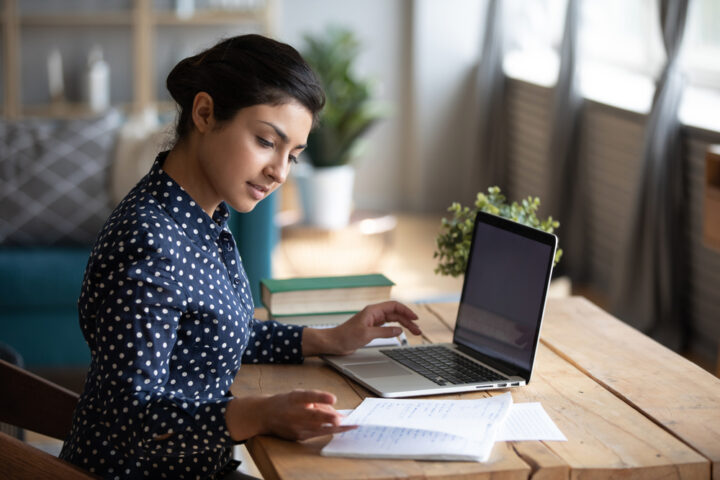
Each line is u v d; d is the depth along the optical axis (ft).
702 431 4.79
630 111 14.57
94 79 19.74
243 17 19.95
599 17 18.52
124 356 4.54
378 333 5.95
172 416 4.50
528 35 20.90
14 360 7.75
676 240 13.32
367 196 22.45
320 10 21.62
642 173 13.37
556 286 16.37
